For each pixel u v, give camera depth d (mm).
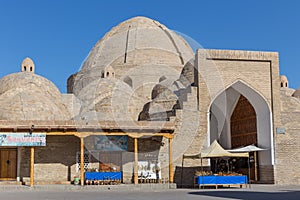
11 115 20875
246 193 15219
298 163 21938
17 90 23219
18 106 21297
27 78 23953
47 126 18266
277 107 22109
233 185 19875
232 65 21750
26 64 25625
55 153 20250
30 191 17125
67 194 15297
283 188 18422
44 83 24406
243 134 24125
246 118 23906
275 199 12500
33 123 18234
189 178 20219
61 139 20391
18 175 19906
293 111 22359
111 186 18141
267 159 21984
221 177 18656
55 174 20109
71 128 18438
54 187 18016
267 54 22172
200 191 16562
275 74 22266
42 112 21578
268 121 22062
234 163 24109
